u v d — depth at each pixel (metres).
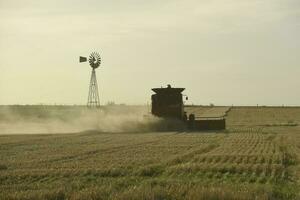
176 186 29.66
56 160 43.84
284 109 188.00
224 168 38.66
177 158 44.66
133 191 27.53
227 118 152.88
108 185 30.78
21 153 49.69
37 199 26.38
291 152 54.28
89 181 33.03
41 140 67.38
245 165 40.16
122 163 41.56
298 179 35.56
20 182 32.72
